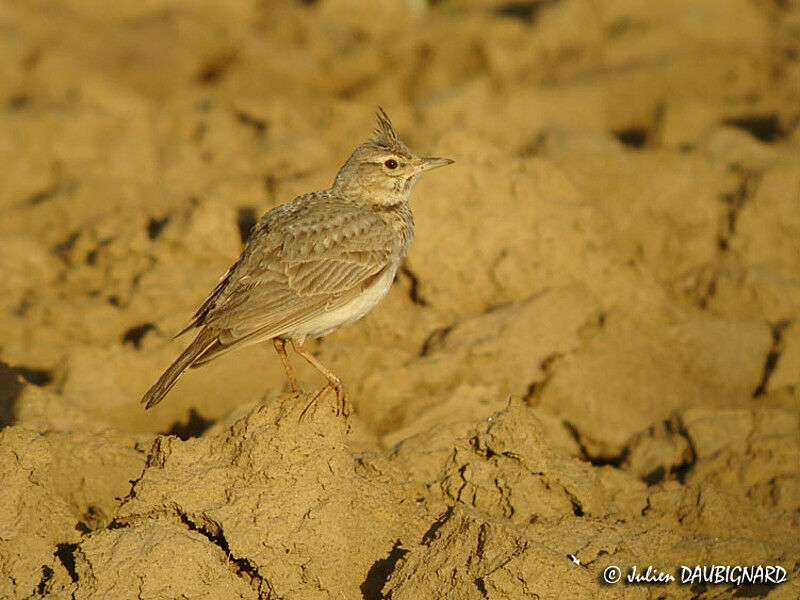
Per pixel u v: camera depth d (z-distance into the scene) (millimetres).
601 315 15445
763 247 17875
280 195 17719
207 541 9234
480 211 16125
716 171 18828
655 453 13453
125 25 30547
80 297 16734
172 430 14281
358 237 11125
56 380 14695
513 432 10711
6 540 9516
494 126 22797
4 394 12492
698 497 11258
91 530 10719
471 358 14453
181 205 18406
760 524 11250
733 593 9727
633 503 11422
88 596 8977
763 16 29250
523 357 14539
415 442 12258
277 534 9250
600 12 29484
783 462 12523
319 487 9469
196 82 28969
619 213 18422
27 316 15984
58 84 26594
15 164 22000
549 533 10203
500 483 10688
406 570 9398
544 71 27359
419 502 10820
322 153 21312
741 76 25359
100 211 19609
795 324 15461
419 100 24422
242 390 14430
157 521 9383
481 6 32969
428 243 15891
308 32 30812
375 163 11609
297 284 10719
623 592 9516
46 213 19875
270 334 10500
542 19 29250
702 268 17406
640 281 16594
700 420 13414
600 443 14008
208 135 22781
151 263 16984
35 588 9547
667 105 23391
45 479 9953
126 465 11359
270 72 28438
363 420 14086
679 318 16031
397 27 32156
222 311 10438
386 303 15547
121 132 22953
